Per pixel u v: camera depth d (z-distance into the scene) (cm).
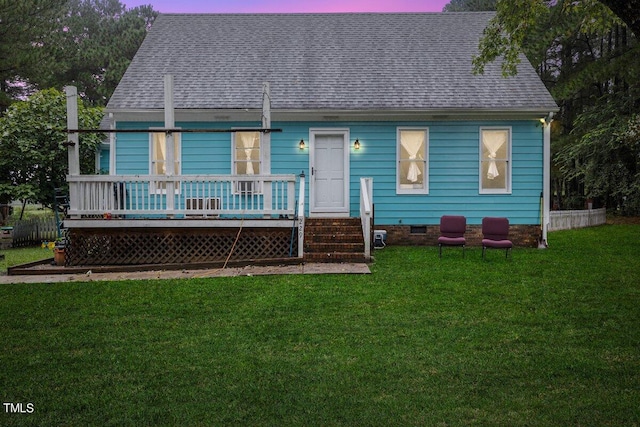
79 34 4041
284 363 483
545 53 2833
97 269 985
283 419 371
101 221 1052
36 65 2366
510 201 1386
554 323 613
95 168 1742
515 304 704
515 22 1174
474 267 998
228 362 487
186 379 446
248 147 1401
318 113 1354
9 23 2259
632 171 2222
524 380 439
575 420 366
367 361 487
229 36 1638
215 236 1076
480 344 536
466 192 1391
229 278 888
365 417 372
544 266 1012
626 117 2114
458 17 1719
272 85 1424
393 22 1702
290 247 1068
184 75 1469
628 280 866
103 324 618
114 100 1371
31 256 1315
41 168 1686
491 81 1438
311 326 604
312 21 1708
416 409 385
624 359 488
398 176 1398
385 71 1477
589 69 2188
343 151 1402
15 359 498
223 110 1347
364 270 950
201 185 1360
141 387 429
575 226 2086
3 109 2759
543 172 1375
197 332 584
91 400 404
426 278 884
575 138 2503
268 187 1074
